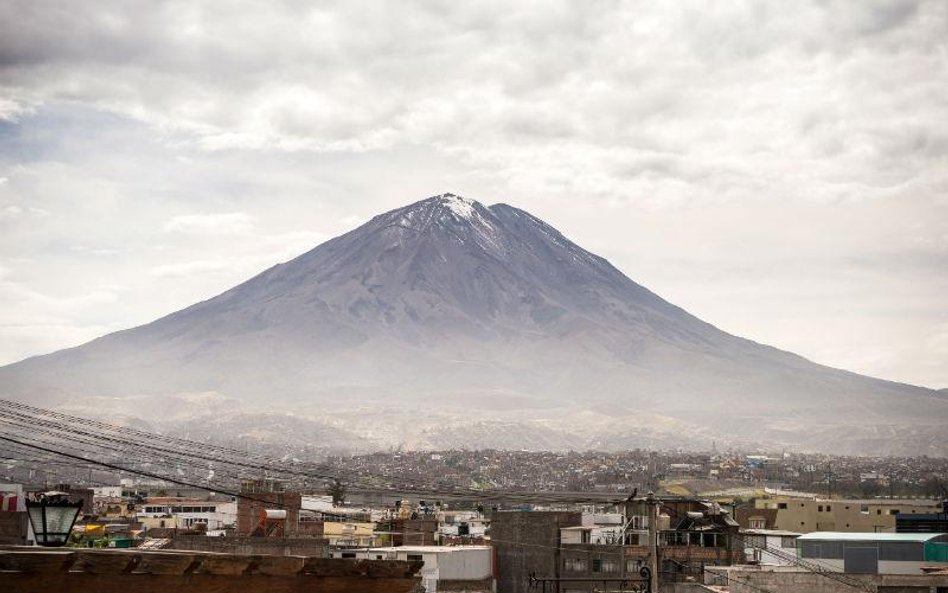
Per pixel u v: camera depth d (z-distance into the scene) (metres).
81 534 95.00
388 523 133.38
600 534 120.50
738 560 112.69
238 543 100.00
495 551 124.00
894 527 154.50
